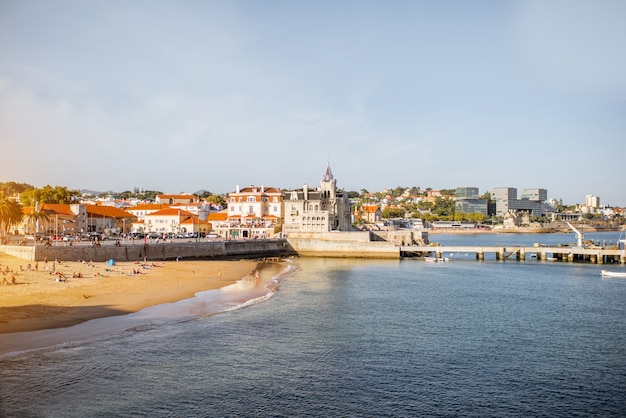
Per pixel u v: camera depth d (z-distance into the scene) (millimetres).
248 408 38000
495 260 156125
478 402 39875
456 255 180500
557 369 47375
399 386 42656
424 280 105125
